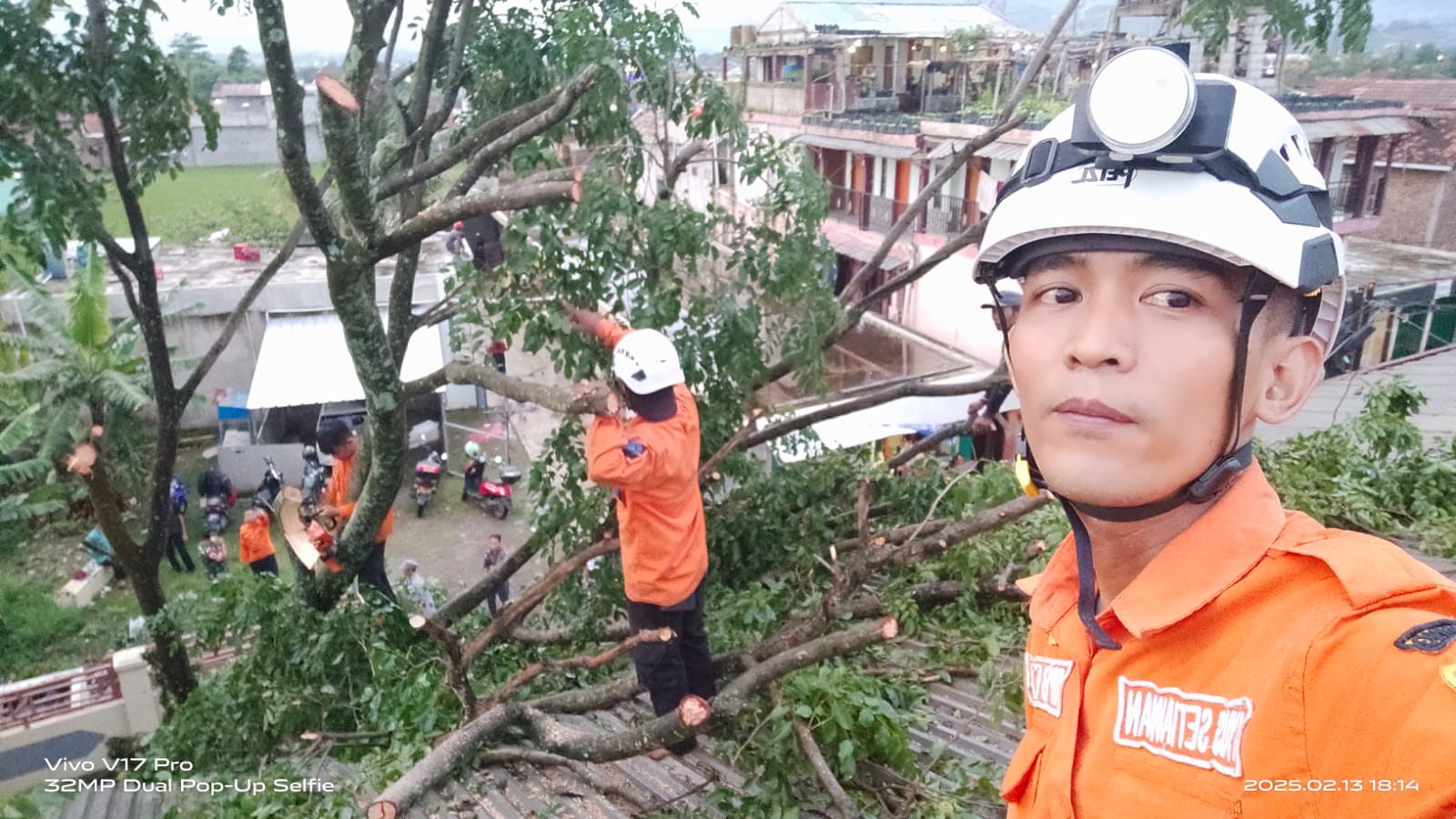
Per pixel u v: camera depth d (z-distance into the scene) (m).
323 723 5.97
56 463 11.09
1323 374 1.16
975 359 14.78
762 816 3.69
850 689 3.81
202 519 15.64
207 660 8.90
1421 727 0.84
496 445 18.38
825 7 18.03
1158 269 1.03
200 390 18.52
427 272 20.14
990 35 16.84
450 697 5.61
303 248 23.94
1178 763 1.06
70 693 9.34
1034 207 1.12
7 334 11.20
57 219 6.59
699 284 6.09
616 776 4.43
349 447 7.62
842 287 18.14
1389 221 13.35
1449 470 6.61
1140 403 1.02
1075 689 1.28
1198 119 1.06
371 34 4.86
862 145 15.66
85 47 6.59
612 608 6.41
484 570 14.08
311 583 6.81
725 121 5.92
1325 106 11.42
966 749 4.12
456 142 7.45
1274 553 1.06
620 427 4.22
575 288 5.44
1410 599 0.94
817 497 7.11
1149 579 1.12
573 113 5.72
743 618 5.53
